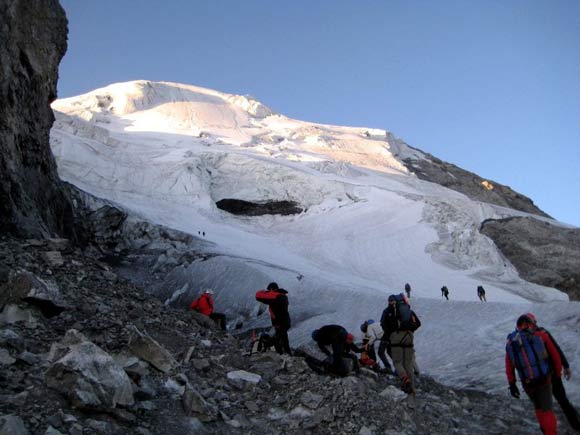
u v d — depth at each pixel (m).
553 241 63.78
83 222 38.94
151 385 5.83
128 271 34.28
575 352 11.58
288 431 5.79
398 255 52.84
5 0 15.03
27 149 16.56
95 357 5.14
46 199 18.61
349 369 8.21
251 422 5.86
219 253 38.12
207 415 5.53
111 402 4.93
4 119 14.37
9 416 4.16
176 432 5.12
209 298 12.02
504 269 55.16
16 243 10.66
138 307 9.35
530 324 6.34
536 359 6.11
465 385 10.58
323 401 6.33
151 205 56.38
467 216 62.38
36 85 17.27
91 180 56.81
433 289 45.78
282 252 50.56
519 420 7.66
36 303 7.25
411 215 60.91
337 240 55.78
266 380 7.16
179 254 37.22
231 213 64.69
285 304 9.05
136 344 6.41
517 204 102.81
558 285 56.41
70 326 7.21
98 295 9.20
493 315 17.23
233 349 8.86
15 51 15.74
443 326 16.64
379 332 10.65
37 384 5.02
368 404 6.50
